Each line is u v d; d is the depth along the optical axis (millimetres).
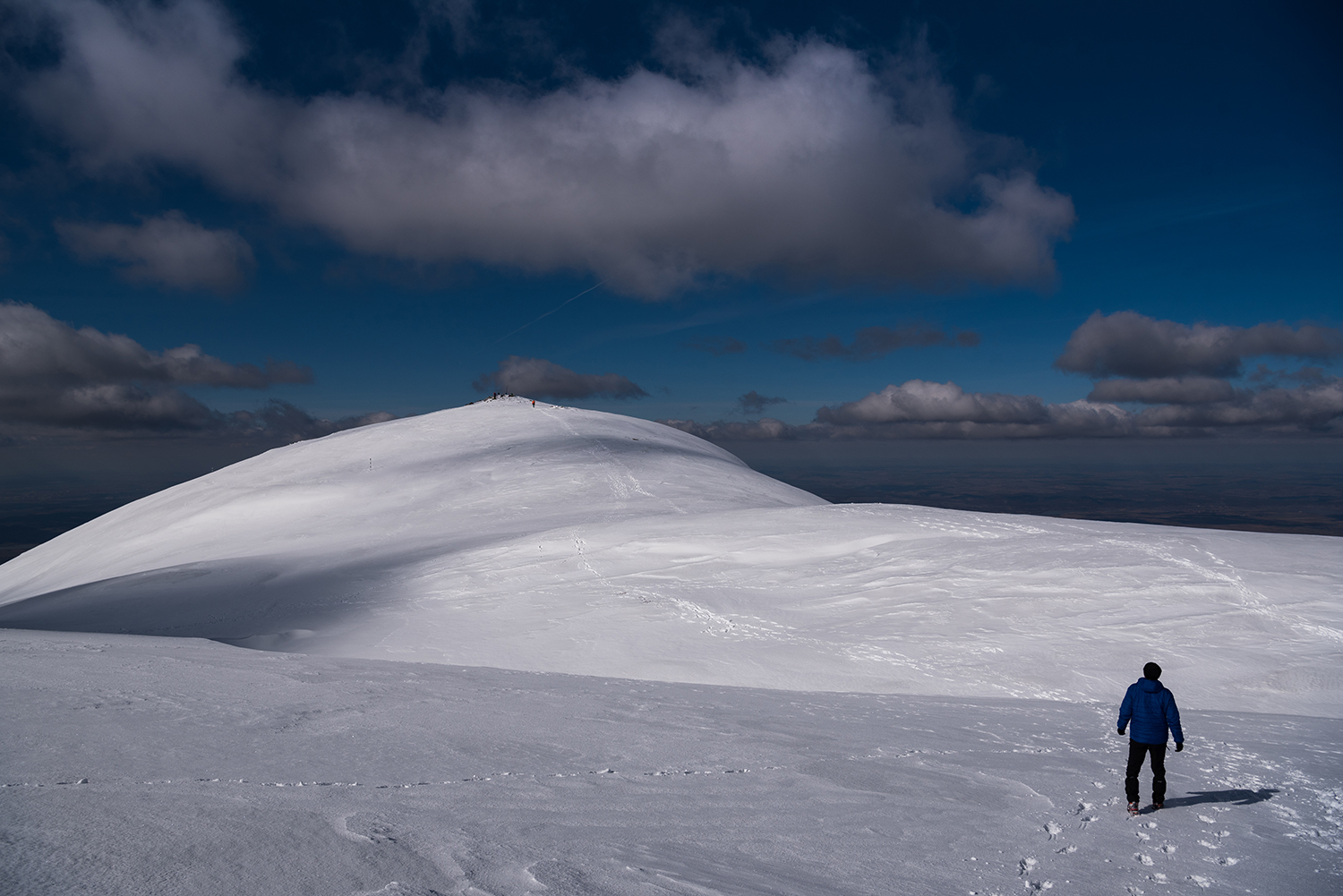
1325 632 16656
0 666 12891
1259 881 6273
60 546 54938
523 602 23141
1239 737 11344
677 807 7297
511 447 60938
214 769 7445
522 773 8109
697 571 25016
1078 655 16734
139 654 15211
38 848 5066
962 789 8500
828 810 7500
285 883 4762
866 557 24875
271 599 27078
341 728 9633
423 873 5086
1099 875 6281
